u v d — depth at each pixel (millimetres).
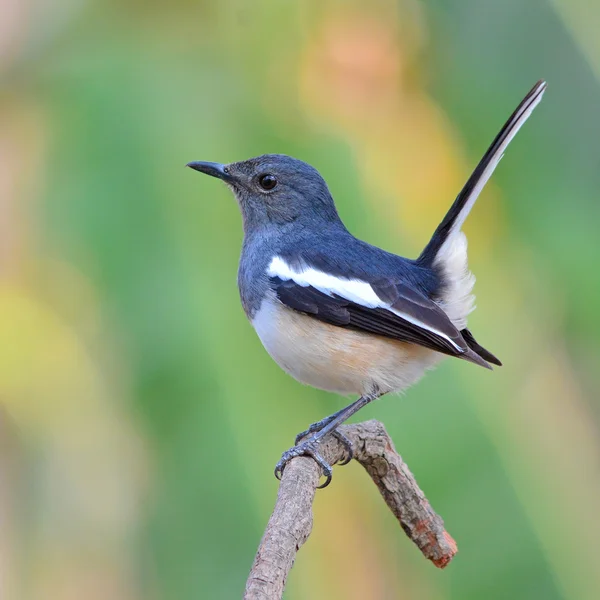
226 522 6977
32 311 8898
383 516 9375
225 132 8578
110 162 7988
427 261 9750
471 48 10055
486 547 7406
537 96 8914
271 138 8695
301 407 8547
